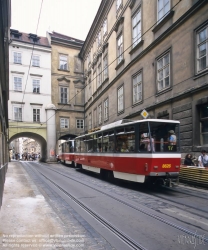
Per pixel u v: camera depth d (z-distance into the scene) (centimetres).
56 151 3462
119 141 1155
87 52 3562
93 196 869
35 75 3466
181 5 1341
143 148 972
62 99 3659
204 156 1073
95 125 3084
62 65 3731
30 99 3397
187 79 1268
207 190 958
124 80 2111
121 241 448
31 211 625
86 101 3644
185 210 661
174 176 962
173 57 1399
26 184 1132
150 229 514
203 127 1190
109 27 2562
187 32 1286
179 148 989
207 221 563
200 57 1200
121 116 2156
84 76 3769
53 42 3681
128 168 1056
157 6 1591
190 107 1243
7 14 761
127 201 780
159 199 809
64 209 685
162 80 1530
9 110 3256
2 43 838
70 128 3644
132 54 1958
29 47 3469
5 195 845
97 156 1439
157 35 1588
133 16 1956
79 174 1683
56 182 1245
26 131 3319
